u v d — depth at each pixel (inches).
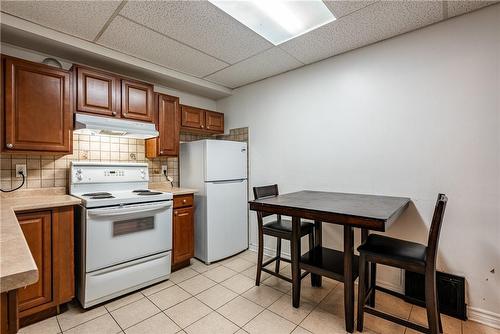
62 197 82.7
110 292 79.9
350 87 95.5
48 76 79.4
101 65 99.0
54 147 80.3
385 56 87.1
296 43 89.4
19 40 79.1
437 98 77.2
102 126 87.2
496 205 68.5
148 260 90.0
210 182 113.1
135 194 94.0
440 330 63.5
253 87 129.8
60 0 64.5
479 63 70.7
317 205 70.2
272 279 97.1
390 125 86.3
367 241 69.7
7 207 56.7
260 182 127.3
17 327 26.3
